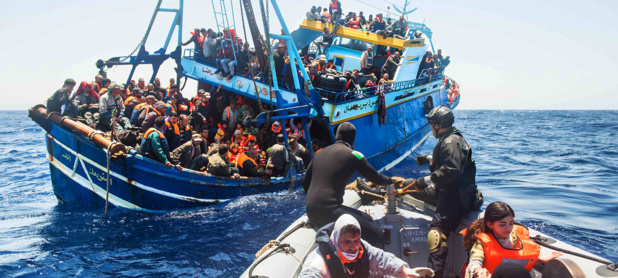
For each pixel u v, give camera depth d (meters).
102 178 8.91
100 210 9.08
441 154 4.12
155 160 8.53
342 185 4.02
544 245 3.60
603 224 7.90
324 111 10.96
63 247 6.85
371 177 4.04
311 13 15.28
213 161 9.32
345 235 2.93
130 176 8.45
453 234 4.40
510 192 11.08
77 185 9.50
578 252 3.37
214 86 12.83
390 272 3.20
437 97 18.47
